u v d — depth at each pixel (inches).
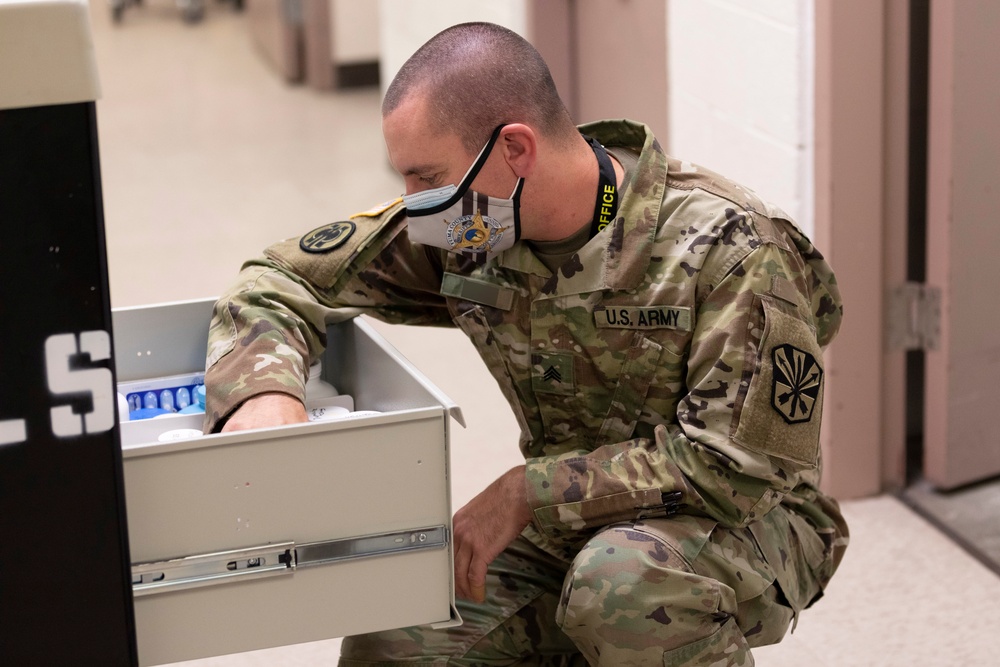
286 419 46.3
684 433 48.2
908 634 73.9
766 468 47.2
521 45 48.6
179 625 41.4
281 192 174.6
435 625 44.1
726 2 91.0
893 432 91.3
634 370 50.5
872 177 84.4
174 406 56.6
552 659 56.1
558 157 48.9
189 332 57.8
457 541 49.3
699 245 48.8
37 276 35.9
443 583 43.8
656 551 47.2
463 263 53.6
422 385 45.4
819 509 57.7
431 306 58.6
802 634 74.2
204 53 272.1
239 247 151.9
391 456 42.0
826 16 80.4
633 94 118.4
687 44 98.5
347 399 54.6
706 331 48.2
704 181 50.8
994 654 71.4
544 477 48.9
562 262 51.4
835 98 81.9
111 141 203.2
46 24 34.4
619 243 49.8
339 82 238.1
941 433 89.1
